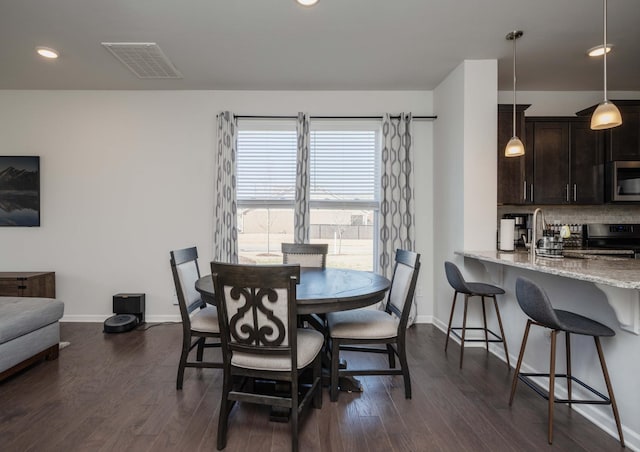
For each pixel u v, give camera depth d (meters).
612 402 1.76
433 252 3.99
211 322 2.35
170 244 3.98
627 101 3.65
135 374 2.57
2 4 2.36
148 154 3.97
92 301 3.96
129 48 2.99
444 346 3.22
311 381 2.44
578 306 2.11
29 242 3.94
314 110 3.99
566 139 3.70
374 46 2.97
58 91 3.93
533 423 1.96
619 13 2.48
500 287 2.93
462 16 2.53
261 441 1.80
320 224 4.05
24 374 2.55
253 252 4.04
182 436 1.84
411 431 1.89
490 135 3.21
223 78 3.63
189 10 2.45
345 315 2.43
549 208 4.04
